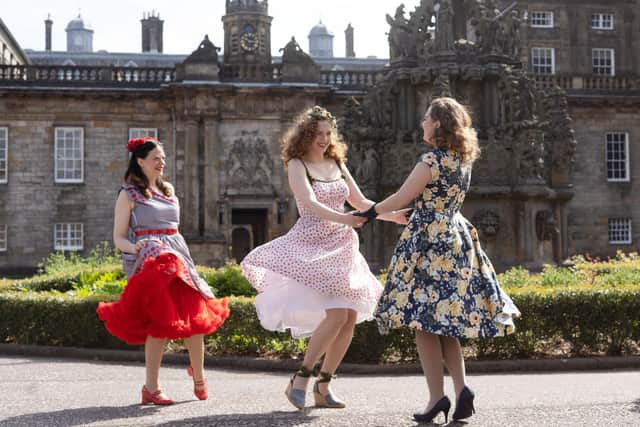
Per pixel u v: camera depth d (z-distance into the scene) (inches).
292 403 262.4
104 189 1685.5
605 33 2086.6
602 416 249.0
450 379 382.0
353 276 268.8
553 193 975.0
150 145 299.0
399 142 973.2
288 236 274.7
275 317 271.0
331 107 1717.5
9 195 1659.7
